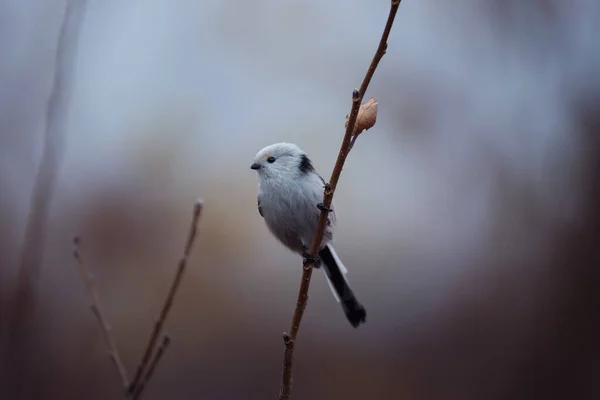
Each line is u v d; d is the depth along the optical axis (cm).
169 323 1177
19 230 855
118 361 456
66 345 864
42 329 752
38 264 455
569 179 1231
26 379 437
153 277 1179
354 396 1201
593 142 1221
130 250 1164
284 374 466
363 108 480
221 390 1155
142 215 1191
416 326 1249
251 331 1230
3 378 433
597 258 1192
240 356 1203
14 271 783
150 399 1127
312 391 1196
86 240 1115
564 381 1149
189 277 1209
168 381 1158
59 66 481
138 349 1144
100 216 1139
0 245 825
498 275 1244
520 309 1217
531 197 1243
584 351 1161
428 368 1199
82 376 855
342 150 479
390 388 1198
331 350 1248
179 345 1180
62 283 927
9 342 441
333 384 1204
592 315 1172
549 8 1281
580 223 1210
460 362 1197
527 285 1226
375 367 1216
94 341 880
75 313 891
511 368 1177
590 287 1184
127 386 440
